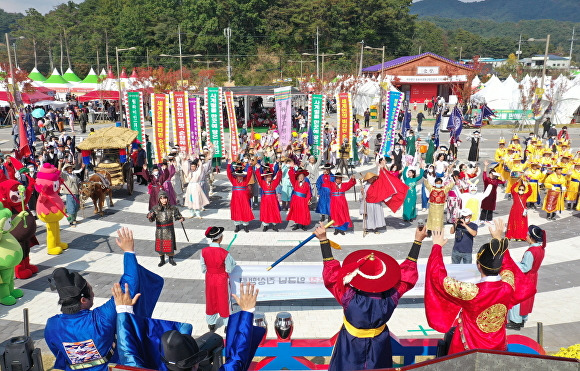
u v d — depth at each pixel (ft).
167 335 10.85
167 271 38.32
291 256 41.09
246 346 11.83
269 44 335.67
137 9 339.36
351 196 63.10
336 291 13.15
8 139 114.11
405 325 28.94
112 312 13.35
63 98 171.94
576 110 148.36
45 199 40.78
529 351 16.55
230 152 68.44
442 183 46.03
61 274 13.39
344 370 12.84
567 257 41.14
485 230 48.78
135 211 56.34
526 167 60.70
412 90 208.85
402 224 51.01
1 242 32.19
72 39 377.09
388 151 73.97
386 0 340.80
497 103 145.89
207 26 321.52
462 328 13.98
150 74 191.52
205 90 74.54
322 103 77.71
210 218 53.16
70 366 13.50
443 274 13.93
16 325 29.89
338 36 328.70
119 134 63.41
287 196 55.36
